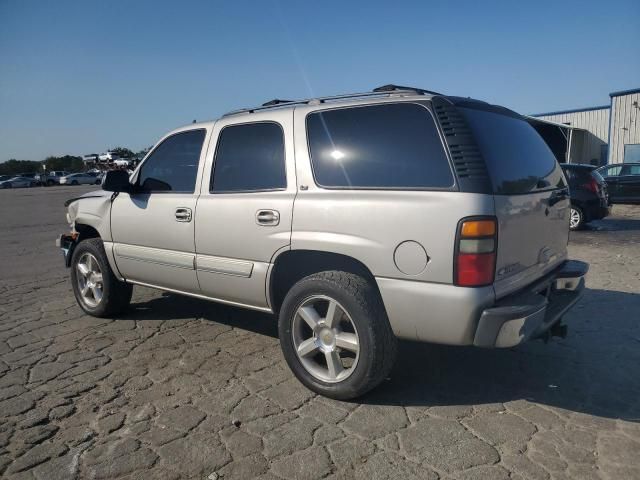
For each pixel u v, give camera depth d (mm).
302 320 3613
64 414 3330
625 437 3010
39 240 11680
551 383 3736
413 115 3250
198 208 4160
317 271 3834
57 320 5297
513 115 3893
